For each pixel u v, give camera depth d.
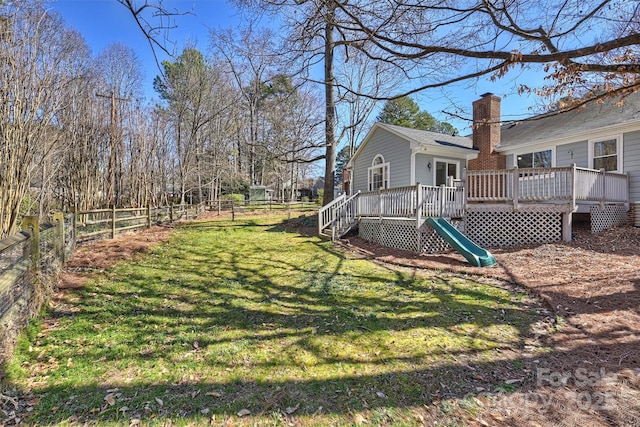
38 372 2.91
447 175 13.62
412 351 3.34
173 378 2.86
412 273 6.45
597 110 11.20
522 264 6.78
